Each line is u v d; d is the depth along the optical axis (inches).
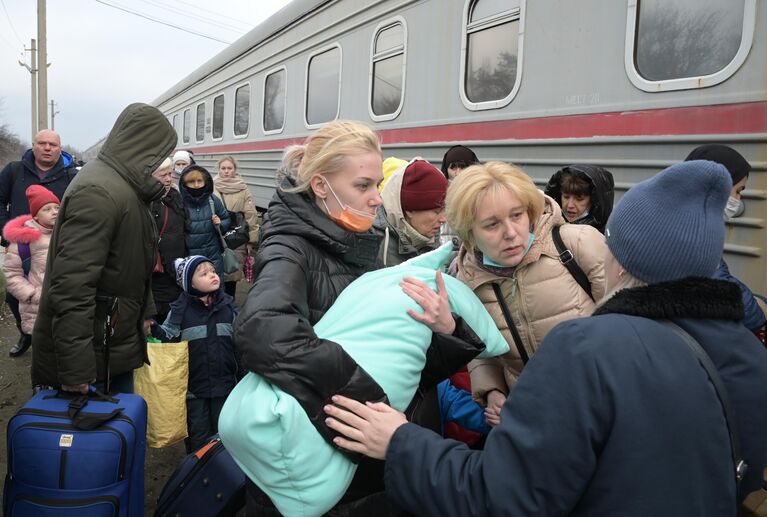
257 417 41.1
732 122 93.4
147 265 84.6
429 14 158.2
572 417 33.4
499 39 137.3
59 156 163.5
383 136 180.7
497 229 56.4
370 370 43.9
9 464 70.2
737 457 33.7
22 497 68.8
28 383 149.4
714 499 32.6
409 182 71.9
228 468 68.9
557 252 60.7
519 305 60.9
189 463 72.5
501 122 136.6
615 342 33.7
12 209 159.6
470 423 70.2
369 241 53.6
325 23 215.0
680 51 100.7
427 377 53.0
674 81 100.8
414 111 165.9
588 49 115.7
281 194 52.1
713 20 96.1
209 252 147.6
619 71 110.1
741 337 35.4
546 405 34.5
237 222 164.7
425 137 162.1
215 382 104.1
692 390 32.6
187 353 99.0
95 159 81.7
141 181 80.7
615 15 110.4
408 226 73.2
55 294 72.7
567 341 35.2
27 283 128.6
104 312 79.4
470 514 36.7
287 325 42.5
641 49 106.7
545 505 34.3
